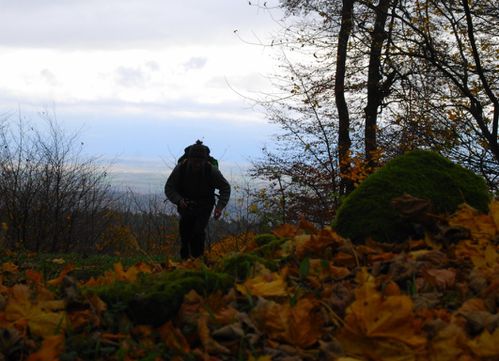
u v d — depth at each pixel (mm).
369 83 17438
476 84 13852
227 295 3406
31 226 14508
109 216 14578
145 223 14188
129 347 2920
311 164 15367
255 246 4824
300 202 14828
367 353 2771
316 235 4379
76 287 3455
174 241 13617
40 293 3547
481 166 12047
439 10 13539
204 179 8500
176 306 3230
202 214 8547
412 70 15312
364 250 4086
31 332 3076
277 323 3018
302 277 3734
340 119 18094
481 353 2695
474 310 3127
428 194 4570
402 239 4375
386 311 2805
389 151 14328
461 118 12781
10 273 6297
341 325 3039
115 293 3383
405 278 3566
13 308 3197
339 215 4633
